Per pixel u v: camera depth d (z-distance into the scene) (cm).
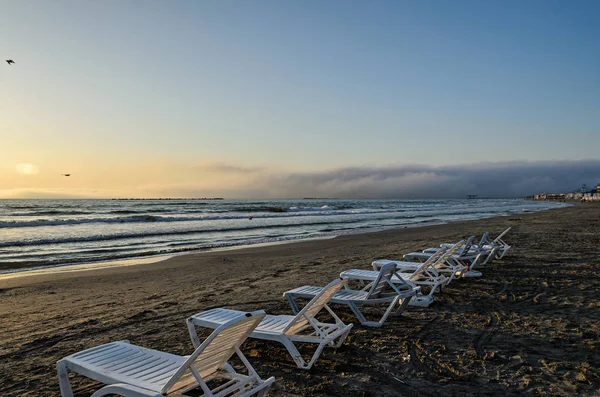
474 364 430
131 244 1816
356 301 577
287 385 389
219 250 1575
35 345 528
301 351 480
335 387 382
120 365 330
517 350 467
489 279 865
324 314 638
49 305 750
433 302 686
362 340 512
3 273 1104
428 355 457
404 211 5766
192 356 279
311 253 1457
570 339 498
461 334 528
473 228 2444
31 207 6094
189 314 665
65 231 2364
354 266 1134
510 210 6044
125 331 580
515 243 1487
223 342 302
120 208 6022
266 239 1998
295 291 601
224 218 3794
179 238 2072
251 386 317
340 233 2297
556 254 1185
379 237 2027
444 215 4547
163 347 508
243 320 288
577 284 798
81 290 882
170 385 279
